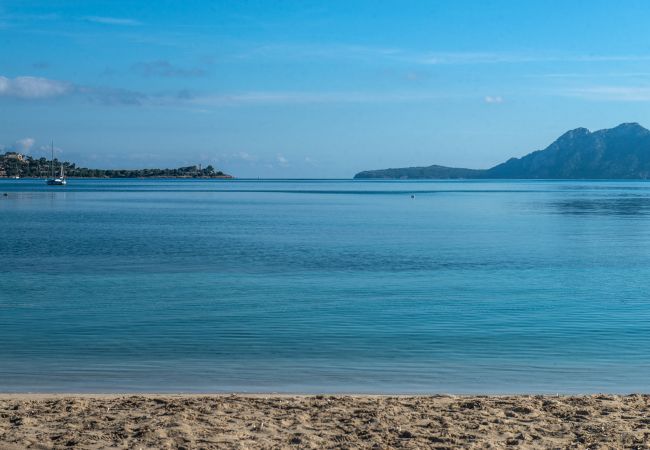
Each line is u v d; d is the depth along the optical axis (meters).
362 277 32.66
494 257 41.50
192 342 19.19
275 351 18.23
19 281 30.81
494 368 16.62
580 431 10.69
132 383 15.23
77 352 18.03
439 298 26.69
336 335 20.16
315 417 11.40
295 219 80.00
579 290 28.88
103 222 72.38
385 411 11.79
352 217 84.50
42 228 63.44
